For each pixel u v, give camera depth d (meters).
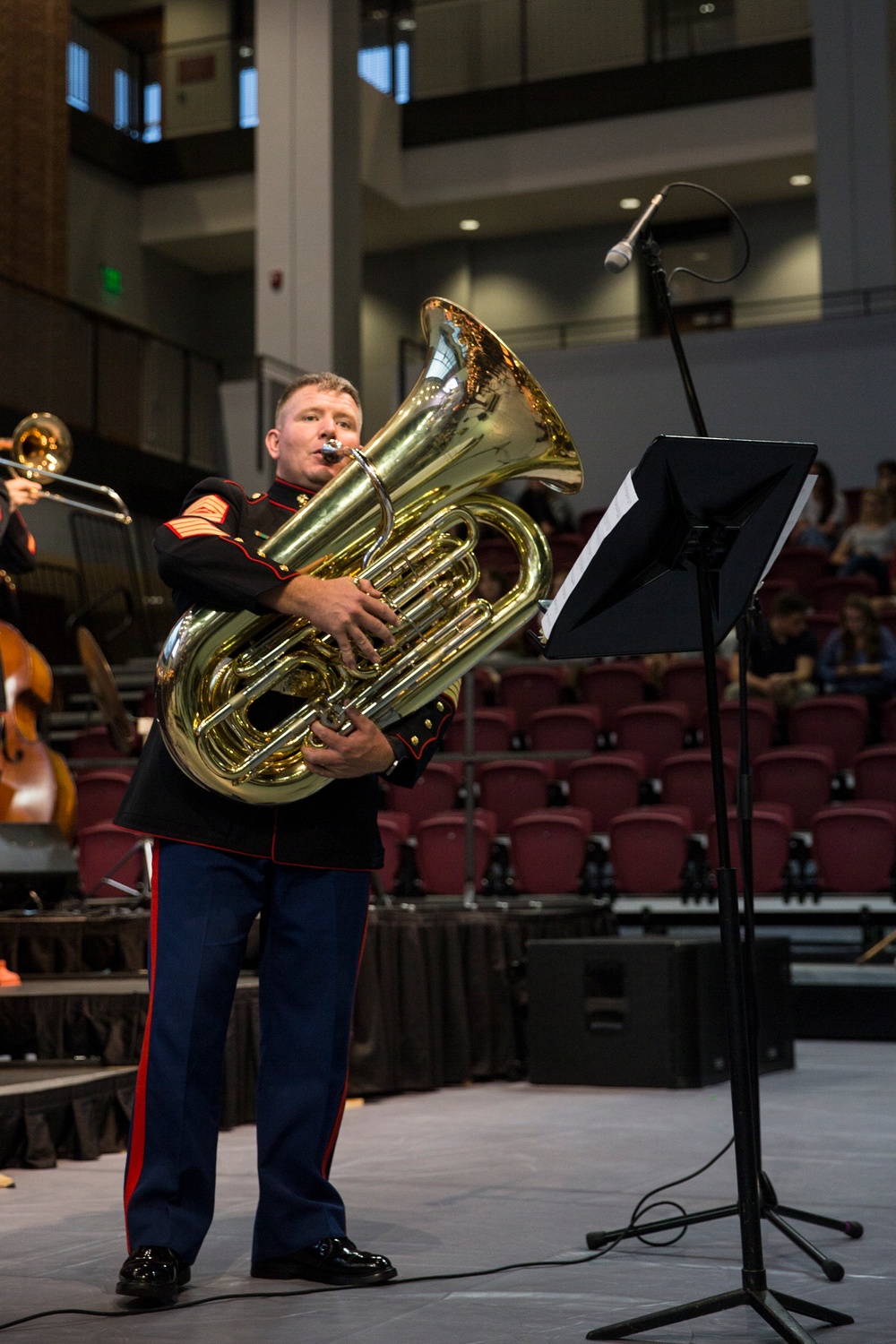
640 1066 4.62
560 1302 2.21
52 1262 2.46
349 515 2.22
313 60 12.84
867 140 12.50
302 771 2.27
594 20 15.61
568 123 15.45
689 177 15.29
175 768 2.38
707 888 6.75
